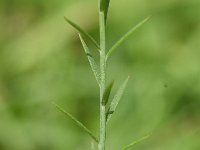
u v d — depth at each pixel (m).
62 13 0.83
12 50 0.82
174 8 0.80
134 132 0.71
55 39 0.82
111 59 0.76
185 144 0.69
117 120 0.71
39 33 0.82
